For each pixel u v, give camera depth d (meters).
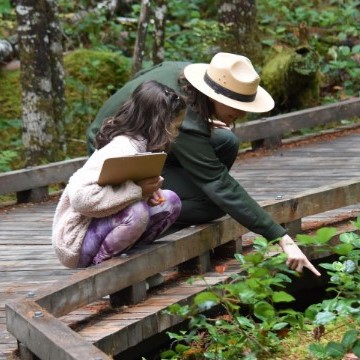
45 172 9.70
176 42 14.18
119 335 5.44
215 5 16.44
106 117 6.71
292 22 15.93
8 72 13.50
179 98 5.89
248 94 6.23
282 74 13.35
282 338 5.59
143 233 6.08
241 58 6.28
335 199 7.47
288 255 6.00
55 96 11.66
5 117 12.98
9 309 5.22
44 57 11.24
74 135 12.77
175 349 5.63
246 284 5.27
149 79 6.53
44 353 4.79
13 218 8.95
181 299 6.00
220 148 6.49
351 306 5.38
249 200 6.21
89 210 5.73
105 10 15.57
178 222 6.63
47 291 5.36
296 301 7.21
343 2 16.98
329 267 5.48
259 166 10.59
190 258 6.41
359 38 15.92
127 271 5.84
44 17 11.22
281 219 7.04
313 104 13.77
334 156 10.91
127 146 5.79
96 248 5.89
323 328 5.36
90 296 5.58
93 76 13.55
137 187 5.77
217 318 5.91
